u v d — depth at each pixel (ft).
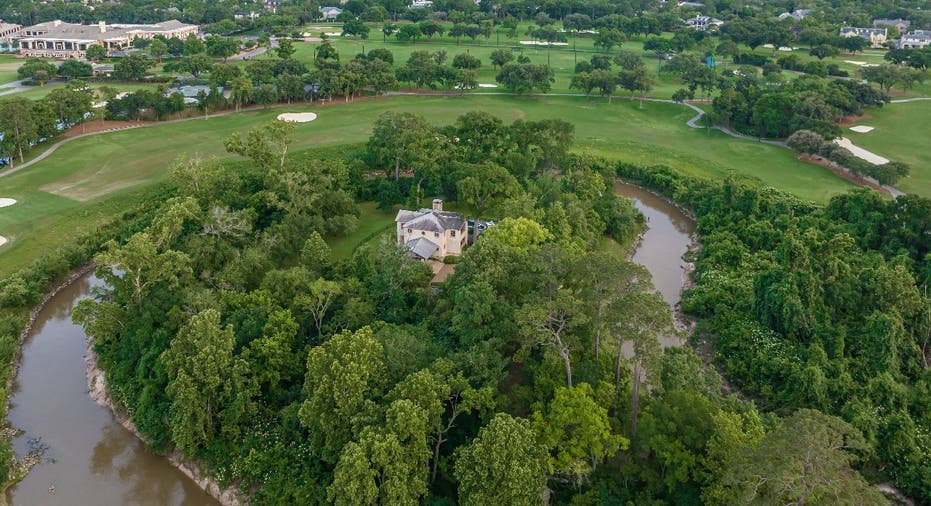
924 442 328.29
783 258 448.65
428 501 286.46
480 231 530.68
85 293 502.38
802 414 217.77
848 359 385.50
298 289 412.16
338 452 293.23
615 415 312.09
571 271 338.13
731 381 399.65
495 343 332.80
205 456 335.67
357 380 290.35
